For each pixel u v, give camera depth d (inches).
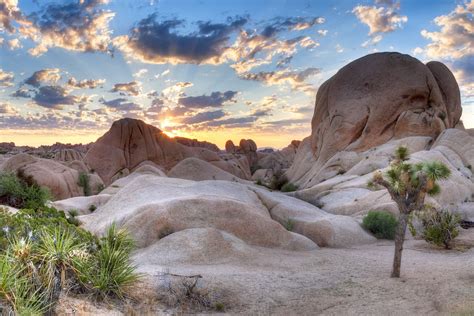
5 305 237.9
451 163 1398.9
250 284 423.2
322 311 348.8
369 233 882.8
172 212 666.8
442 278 437.1
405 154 486.6
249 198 930.1
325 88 2377.0
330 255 639.8
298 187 2036.2
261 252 616.7
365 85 2118.6
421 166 468.1
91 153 2780.5
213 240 580.1
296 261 572.4
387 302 364.2
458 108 2247.8
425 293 384.8
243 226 687.7
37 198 950.4
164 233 642.2
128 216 691.4
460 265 512.7
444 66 2297.0
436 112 1962.4
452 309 323.0
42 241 313.0
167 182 959.0
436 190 466.6
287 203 967.6
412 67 2073.1
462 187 1210.6
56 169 1652.3
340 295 398.3
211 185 951.6
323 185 1460.4
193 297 363.6
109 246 367.9
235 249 583.5
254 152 4618.6
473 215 1047.6
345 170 1834.4
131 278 351.3
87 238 377.1
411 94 2009.1
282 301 380.2
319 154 2160.4
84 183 1750.7
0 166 1539.1
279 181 2352.4
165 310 334.3
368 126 2000.5
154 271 437.4
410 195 465.4
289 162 4485.7
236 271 478.6
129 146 2910.9
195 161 2137.1
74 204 1095.6
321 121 2321.6
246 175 3548.2
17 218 368.5
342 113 2100.1
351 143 2020.2
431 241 705.6
